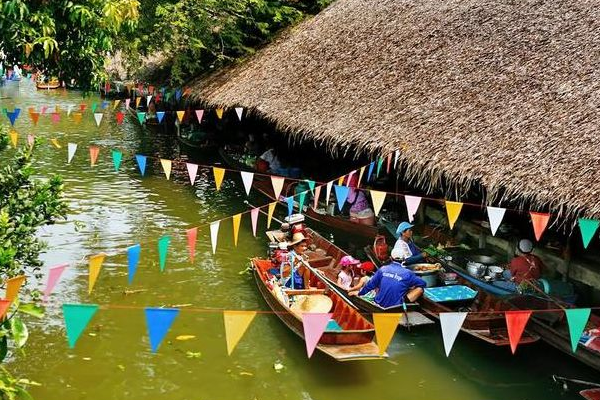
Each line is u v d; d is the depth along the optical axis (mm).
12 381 5254
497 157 7848
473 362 7918
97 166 18281
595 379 7324
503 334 7871
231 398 7047
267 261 10320
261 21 20719
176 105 23672
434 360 7949
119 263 10859
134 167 18297
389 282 8594
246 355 7992
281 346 8234
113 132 24719
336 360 7832
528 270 8758
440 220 11734
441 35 11961
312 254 10961
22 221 6797
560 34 9828
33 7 9047
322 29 16531
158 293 9742
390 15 14414
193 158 20016
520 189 7250
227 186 16312
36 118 12219
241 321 4191
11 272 6172
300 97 13367
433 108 9766
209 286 10070
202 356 7926
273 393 7172
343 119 11320
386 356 7375
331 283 9562
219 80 18156
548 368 7754
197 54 20391
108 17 9539
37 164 18250
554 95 8398
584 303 8648
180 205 14523
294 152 17484
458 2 12891
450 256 10156
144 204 14531
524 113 8352
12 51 9133
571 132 7473
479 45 10812
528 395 7195
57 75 10117
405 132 9602
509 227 10336
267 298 9180
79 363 7672
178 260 11125
